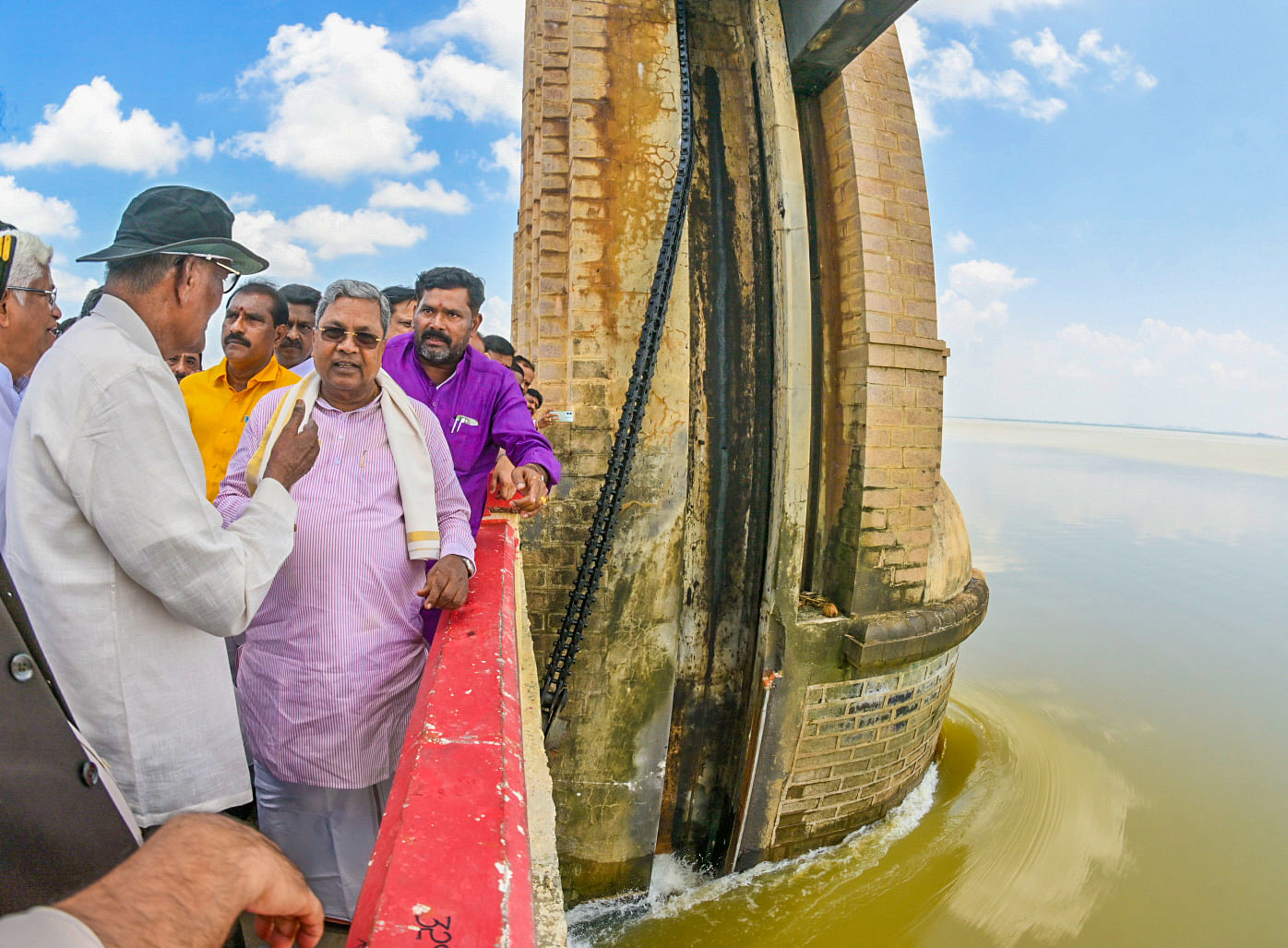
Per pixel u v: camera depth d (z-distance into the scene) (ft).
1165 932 21.99
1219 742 34.81
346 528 6.97
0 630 3.74
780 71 22.17
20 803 3.77
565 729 21.67
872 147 22.98
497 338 18.03
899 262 23.00
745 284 23.79
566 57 22.27
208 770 5.26
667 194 21.50
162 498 4.63
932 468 23.63
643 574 21.57
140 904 2.31
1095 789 29.68
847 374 23.39
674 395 21.44
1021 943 21.26
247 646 7.36
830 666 22.56
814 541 24.45
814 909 22.07
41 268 6.82
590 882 22.20
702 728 24.23
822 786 23.59
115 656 4.76
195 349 5.61
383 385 7.47
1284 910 23.27
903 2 19.13
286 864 2.84
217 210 5.39
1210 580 65.72
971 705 36.76
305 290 14.10
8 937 1.93
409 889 3.70
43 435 4.48
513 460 10.30
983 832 25.79
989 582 62.39
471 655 6.61
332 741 6.97
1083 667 43.65
